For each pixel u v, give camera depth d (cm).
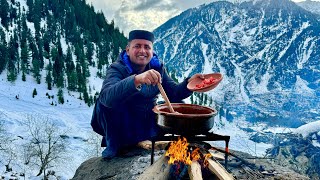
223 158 479
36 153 5850
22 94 12650
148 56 490
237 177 430
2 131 7775
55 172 5950
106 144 573
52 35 18625
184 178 375
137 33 478
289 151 3159
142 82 373
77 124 10856
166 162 390
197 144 373
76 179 517
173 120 362
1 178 5256
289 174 457
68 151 7444
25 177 5550
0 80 13338
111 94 395
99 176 486
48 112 11319
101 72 16525
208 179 376
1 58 14075
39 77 14500
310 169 2575
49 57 16525
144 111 511
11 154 5831
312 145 3203
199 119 356
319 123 3603
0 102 11125
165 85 532
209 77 476
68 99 13300
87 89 14512
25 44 15300
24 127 8881
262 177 438
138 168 474
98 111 505
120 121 505
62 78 13950
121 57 493
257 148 13862
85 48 18888
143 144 548
